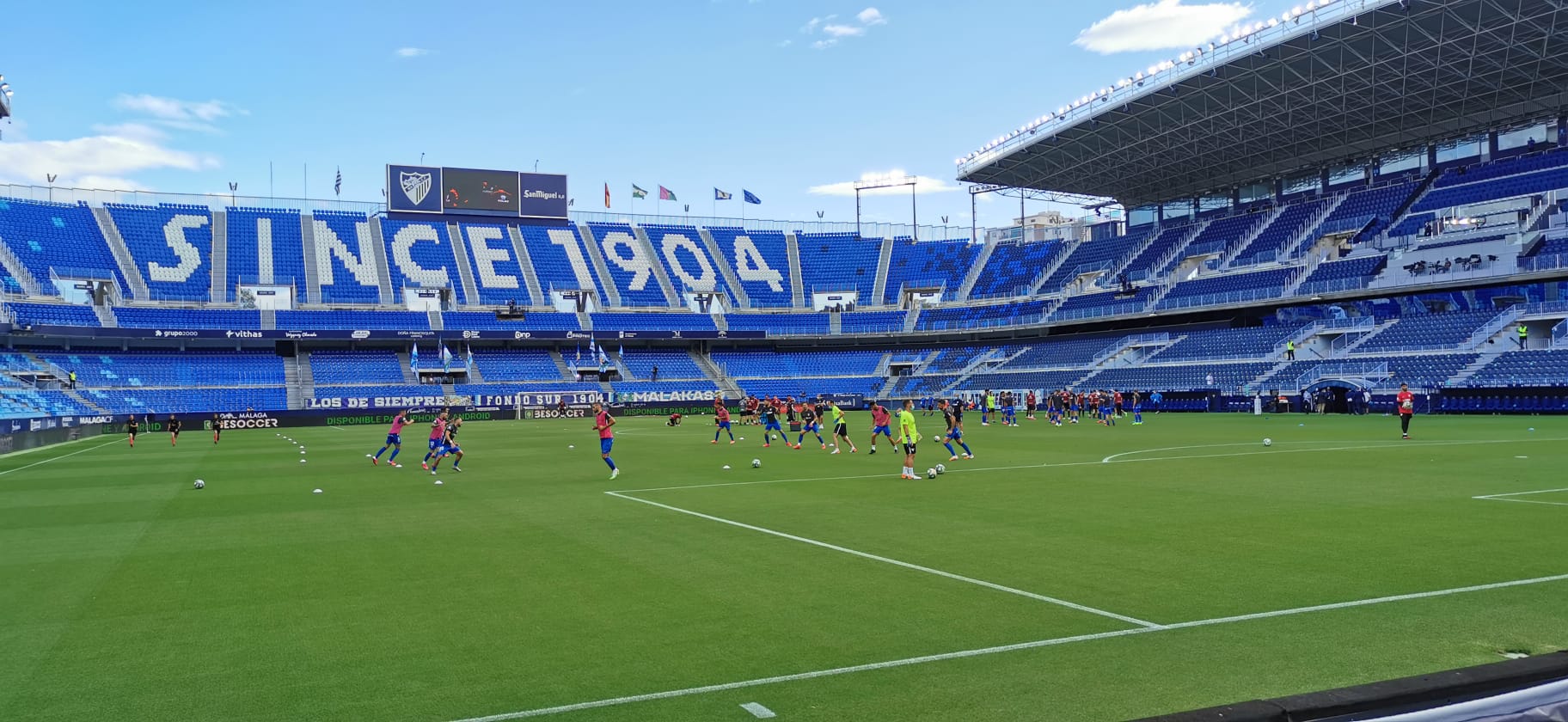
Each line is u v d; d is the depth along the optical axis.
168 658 8.79
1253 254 78.31
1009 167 83.00
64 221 79.25
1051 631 9.23
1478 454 28.72
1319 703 5.33
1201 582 11.30
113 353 74.94
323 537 15.95
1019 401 83.19
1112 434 43.91
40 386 68.06
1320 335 70.44
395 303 85.69
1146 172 84.56
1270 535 14.60
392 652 8.86
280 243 86.62
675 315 93.38
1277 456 29.38
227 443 48.47
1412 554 12.84
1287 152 78.75
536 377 86.38
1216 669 7.95
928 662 8.30
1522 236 60.31
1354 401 61.97
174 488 24.77
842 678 7.88
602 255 97.62
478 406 79.50
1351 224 73.12
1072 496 20.06
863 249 105.62
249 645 9.20
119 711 7.34
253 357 79.75
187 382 74.69
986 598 10.67
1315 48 56.47
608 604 10.68
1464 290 64.44
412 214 94.88
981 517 17.19
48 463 34.97
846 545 14.35
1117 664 8.12
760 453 35.06
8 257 73.25
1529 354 56.03
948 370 93.25
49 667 8.52
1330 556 12.75
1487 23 52.38
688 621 9.84
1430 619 9.45
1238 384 70.38
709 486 23.09
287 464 32.66
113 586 12.07
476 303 88.06
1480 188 66.56
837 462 30.19
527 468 29.55
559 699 7.48
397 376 82.06
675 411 85.12
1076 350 86.12
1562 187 61.91
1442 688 5.58
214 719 7.12
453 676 8.10
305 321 80.19
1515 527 14.98
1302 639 8.81
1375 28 53.34
